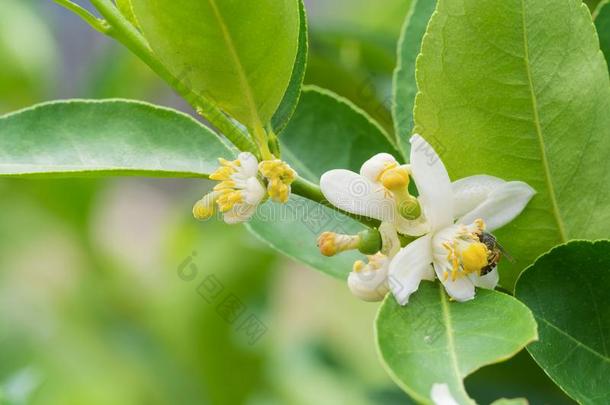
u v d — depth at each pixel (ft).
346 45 1.40
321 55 1.39
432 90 1.09
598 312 1.08
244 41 1.06
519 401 0.97
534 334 1.02
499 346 1.03
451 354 1.03
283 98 1.12
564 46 1.08
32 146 1.13
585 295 1.08
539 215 1.10
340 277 1.18
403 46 1.19
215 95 1.08
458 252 1.06
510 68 1.08
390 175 1.06
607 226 1.10
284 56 1.07
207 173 1.11
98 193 1.65
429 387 1.01
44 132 1.13
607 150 1.09
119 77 1.61
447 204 1.06
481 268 1.07
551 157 1.09
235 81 1.07
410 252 1.06
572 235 1.11
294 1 1.06
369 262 1.06
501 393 1.28
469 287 1.06
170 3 1.05
